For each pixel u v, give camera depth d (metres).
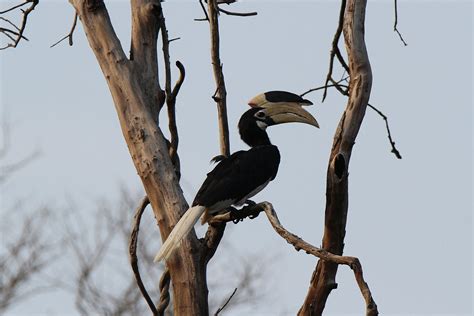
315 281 11.91
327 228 11.77
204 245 11.88
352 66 11.92
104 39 12.16
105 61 12.12
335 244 11.79
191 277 11.52
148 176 11.73
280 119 14.23
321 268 11.84
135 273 12.41
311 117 14.11
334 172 11.60
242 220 11.88
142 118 11.88
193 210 11.70
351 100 11.80
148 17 12.56
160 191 11.70
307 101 14.31
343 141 11.69
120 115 11.95
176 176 11.79
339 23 13.03
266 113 14.34
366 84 11.83
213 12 13.02
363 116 11.80
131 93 11.98
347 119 11.75
